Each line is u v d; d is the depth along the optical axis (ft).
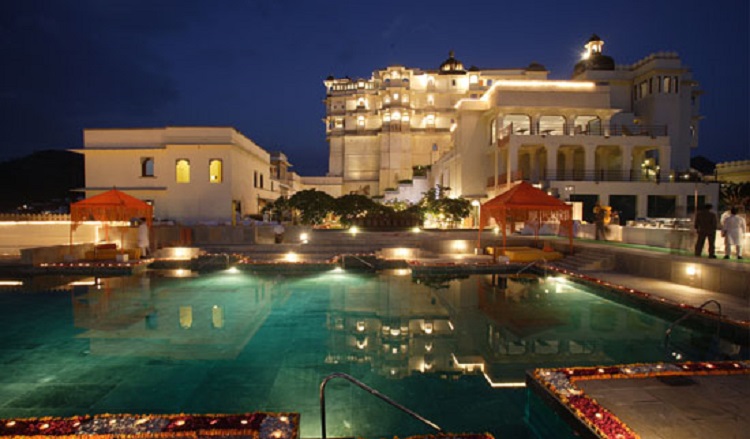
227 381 20.81
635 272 44.39
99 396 19.15
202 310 34.81
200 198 93.15
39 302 37.65
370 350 25.20
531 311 34.09
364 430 16.30
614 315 32.68
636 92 131.75
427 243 66.54
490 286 44.93
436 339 27.12
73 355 24.38
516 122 121.19
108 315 33.19
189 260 57.21
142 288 44.11
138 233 61.46
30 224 68.13
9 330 29.14
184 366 22.79
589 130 114.11
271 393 19.45
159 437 14.46
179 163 93.71
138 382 20.68
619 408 15.78
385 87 189.98
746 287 32.14
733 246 45.01
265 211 110.63
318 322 31.14
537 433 16.07
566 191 97.25
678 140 124.16
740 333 25.49
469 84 185.98
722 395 16.83
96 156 93.97
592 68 134.51
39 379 21.06
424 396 19.10
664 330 28.66
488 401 18.62
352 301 37.93
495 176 108.06
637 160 114.93
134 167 93.66
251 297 39.70
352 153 196.65
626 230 58.65
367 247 68.08
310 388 19.99
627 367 19.25
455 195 124.77
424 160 187.42
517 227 81.15
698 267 36.63
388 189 164.25
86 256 57.93
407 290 42.93
